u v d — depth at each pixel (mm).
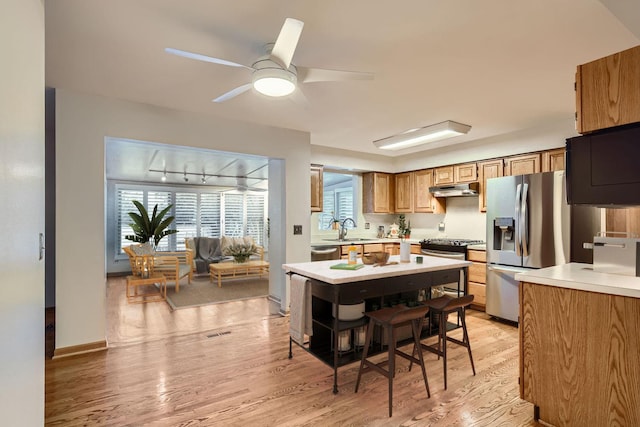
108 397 2242
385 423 1976
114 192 7254
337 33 1955
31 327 1124
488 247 4012
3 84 841
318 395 2281
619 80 1774
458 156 4945
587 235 3242
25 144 1053
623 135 1779
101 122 2979
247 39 2035
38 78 1235
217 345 3146
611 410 1701
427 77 2568
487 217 4039
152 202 7695
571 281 1825
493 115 3533
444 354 2395
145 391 2322
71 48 2135
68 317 2869
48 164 4184
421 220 5914
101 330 3004
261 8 1721
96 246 2975
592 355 1769
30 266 1117
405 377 2545
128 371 2607
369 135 4453
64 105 2832
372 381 2480
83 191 2914
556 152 3824
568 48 2125
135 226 6766
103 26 1883
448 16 1783
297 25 1551
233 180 7609
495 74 2514
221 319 3947
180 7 1713
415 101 3105
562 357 1877
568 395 1854
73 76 2572
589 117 1883
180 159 5066
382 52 2182
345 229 5891
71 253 2873
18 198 975
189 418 2021
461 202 5234
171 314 4156
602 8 1705
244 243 7867
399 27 1891
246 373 2590
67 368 2646
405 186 5832
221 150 3615
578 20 1815
